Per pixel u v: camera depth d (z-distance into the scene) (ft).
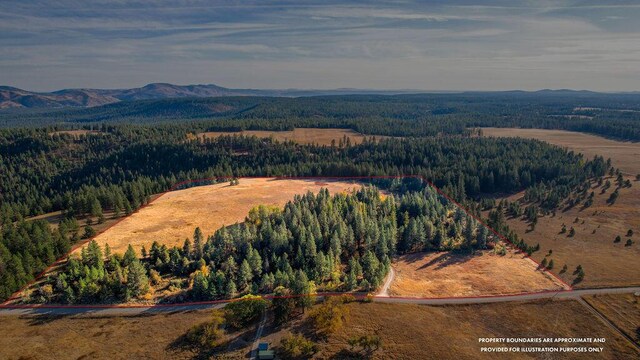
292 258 386.11
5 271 326.85
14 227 438.40
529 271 398.21
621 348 279.69
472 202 625.41
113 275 329.31
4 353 256.93
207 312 302.04
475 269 401.29
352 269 351.46
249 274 342.85
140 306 309.42
